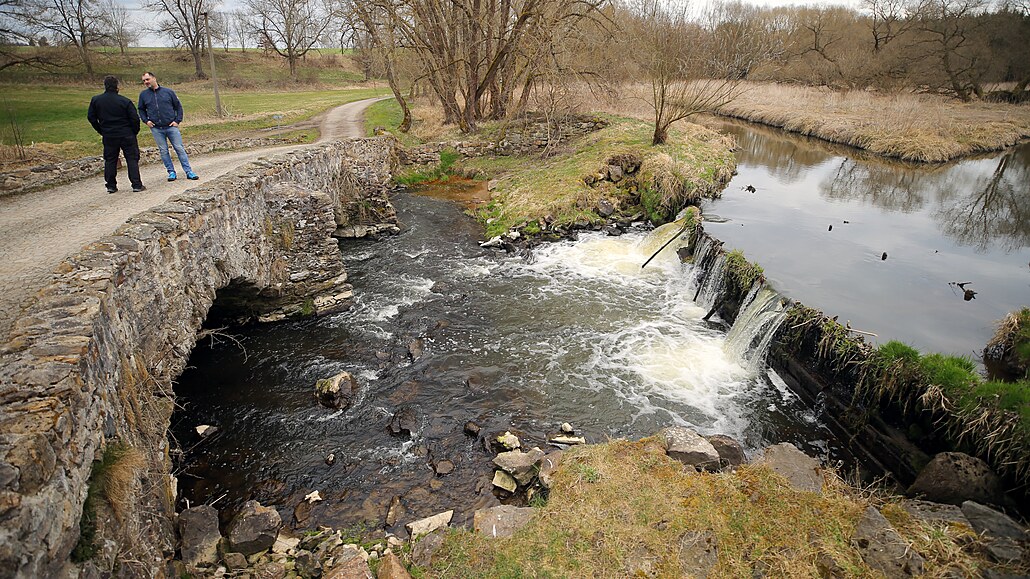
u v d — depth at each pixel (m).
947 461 6.82
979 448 6.96
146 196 9.99
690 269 15.08
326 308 12.39
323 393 9.30
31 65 31.42
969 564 5.20
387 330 11.81
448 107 31.30
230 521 6.81
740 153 29.88
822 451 8.62
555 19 24.86
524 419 9.05
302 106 37.97
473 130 29.47
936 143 28.30
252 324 11.81
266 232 11.33
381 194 19.38
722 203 20.08
